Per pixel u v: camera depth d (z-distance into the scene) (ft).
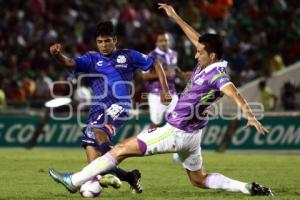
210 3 254.68
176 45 240.32
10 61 229.66
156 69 92.07
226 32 252.62
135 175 90.17
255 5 269.03
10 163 132.46
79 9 260.83
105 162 82.33
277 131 174.60
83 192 84.89
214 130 175.73
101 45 90.17
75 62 89.61
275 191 94.12
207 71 81.20
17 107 196.34
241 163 137.39
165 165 131.13
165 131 81.56
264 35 254.68
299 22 264.72
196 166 85.10
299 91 209.46
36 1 253.03
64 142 180.45
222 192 92.89
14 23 247.09
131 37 243.60
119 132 175.52
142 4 258.98
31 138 181.16
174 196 88.79
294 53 251.39
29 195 89.86
